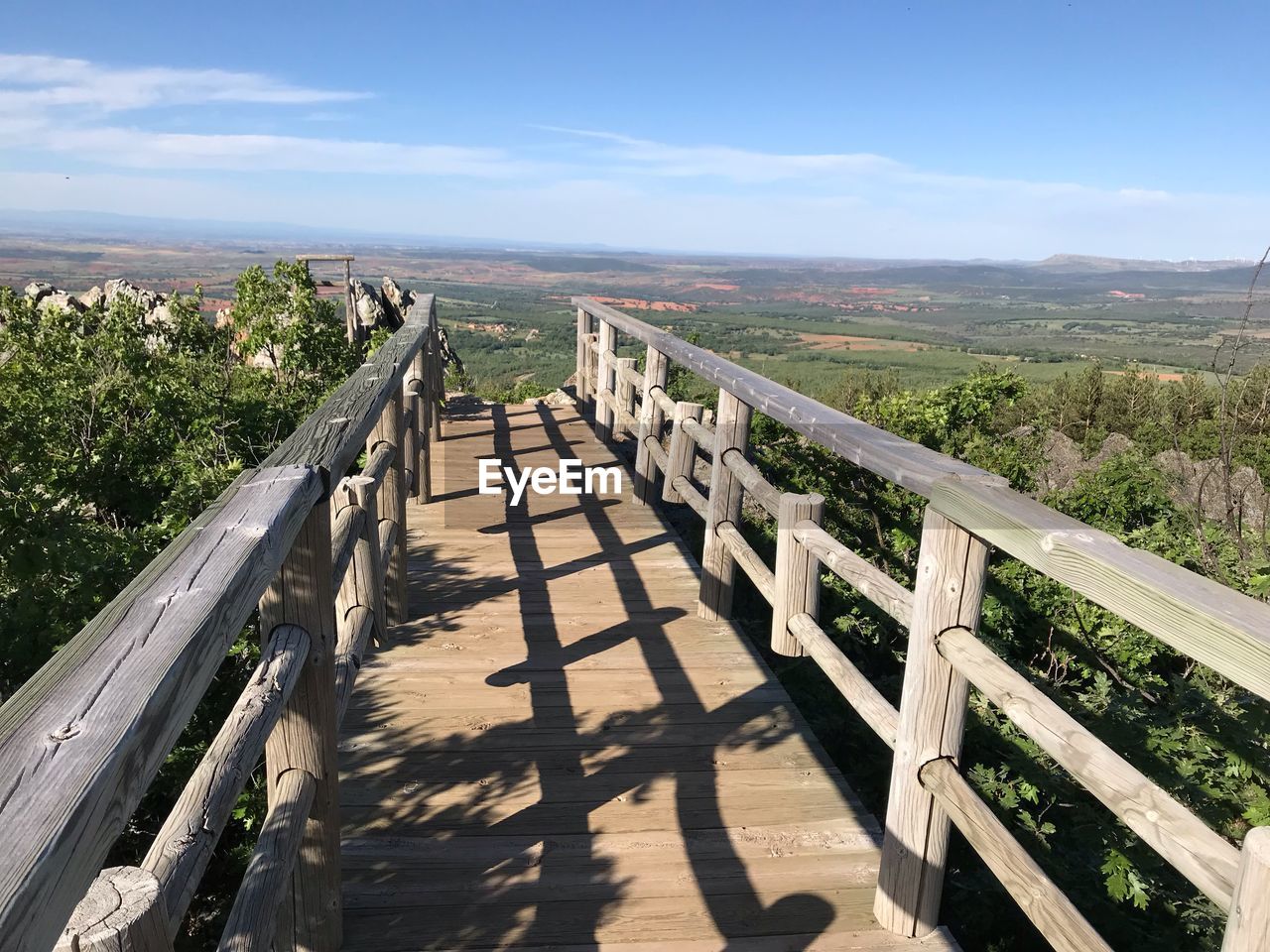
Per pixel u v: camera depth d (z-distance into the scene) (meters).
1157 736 2.95
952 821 1.83
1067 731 1.30
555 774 2.44
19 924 0.54
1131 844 2.69
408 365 3.37
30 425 5.23
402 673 2.98
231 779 1.11
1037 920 1.38
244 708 1.24
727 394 3.31
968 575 1.67
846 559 2.16
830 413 2.32
